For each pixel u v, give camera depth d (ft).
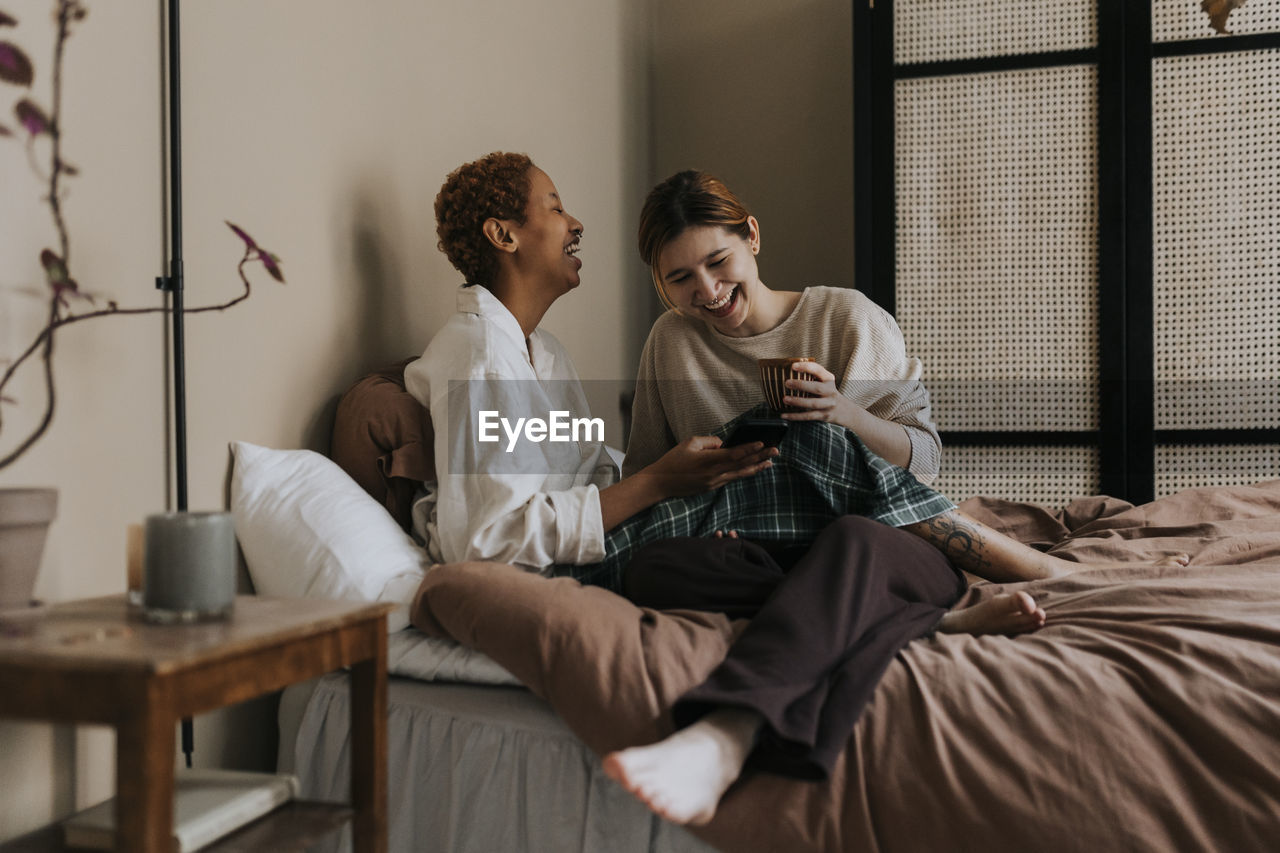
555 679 4.23
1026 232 9.74
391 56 6.87
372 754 3.82
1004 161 9.78
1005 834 3.70
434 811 4.60
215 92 5.17
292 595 4.99
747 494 5.82
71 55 4.26
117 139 4.50
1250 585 4.79
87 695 2.81
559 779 4.36
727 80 12.17
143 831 2.75
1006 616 4.74
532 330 6.71
